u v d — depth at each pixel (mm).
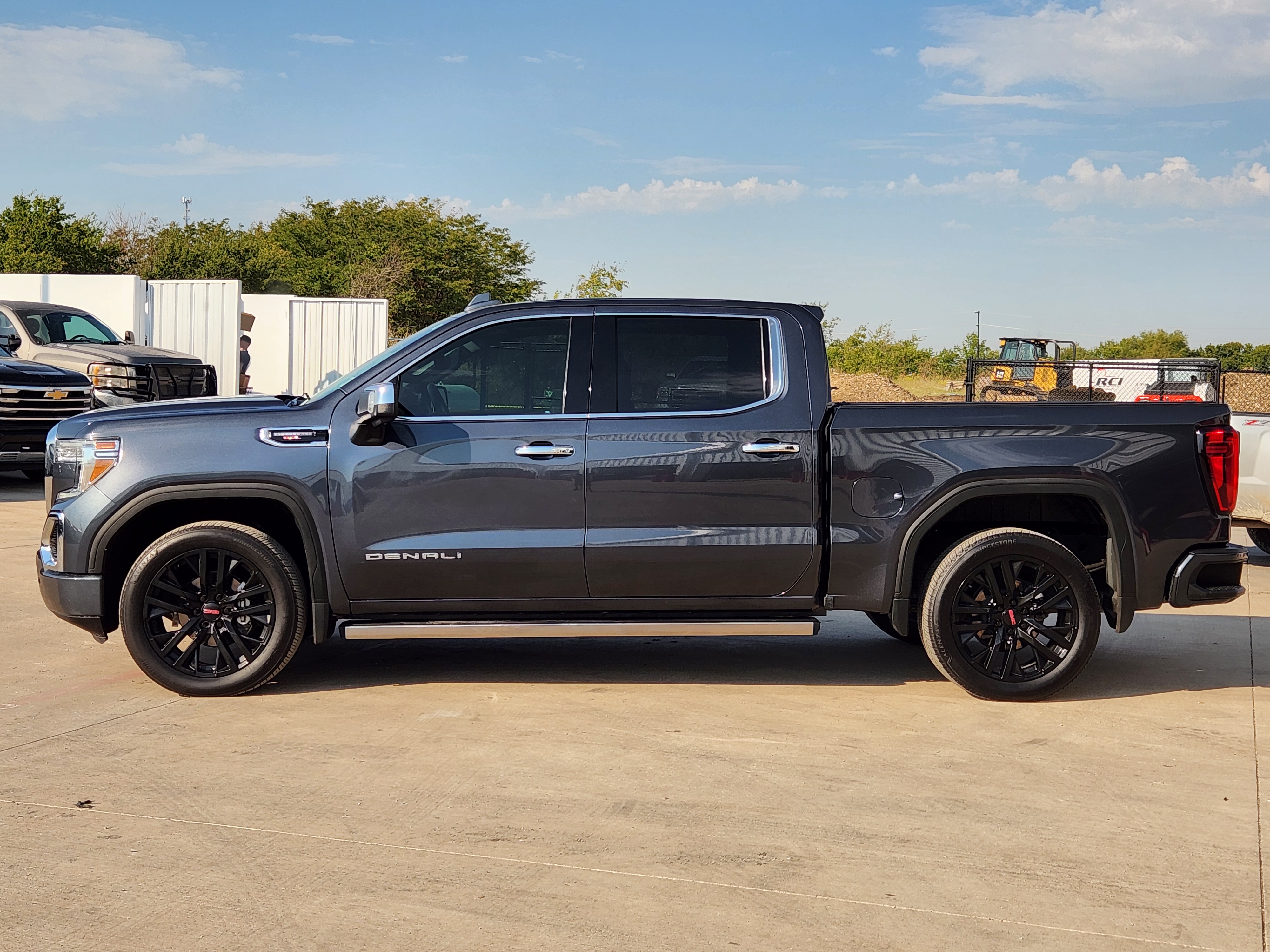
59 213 42156
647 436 5262
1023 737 4836
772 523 5305
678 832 3742
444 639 6500
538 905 3213
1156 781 4305
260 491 5227
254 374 24078
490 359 5359
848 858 3564
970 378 20141
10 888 3275
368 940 3000
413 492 5230
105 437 5277
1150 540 5395
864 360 48406
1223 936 3088
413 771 4305
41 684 5465
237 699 5285
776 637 6812
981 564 5309
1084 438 5348
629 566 5273
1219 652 6492
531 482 5234
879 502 5312
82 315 16250
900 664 6133
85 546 5262
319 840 3643
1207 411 5449
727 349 5383
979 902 3275
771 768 4391
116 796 4012
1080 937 3072
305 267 49469
